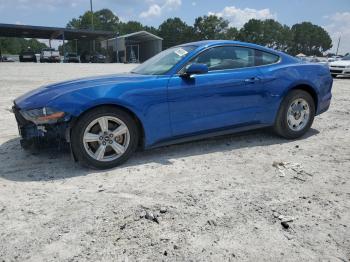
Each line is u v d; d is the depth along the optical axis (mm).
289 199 3105
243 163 4051
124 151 3893
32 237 2490
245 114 4523
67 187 3363
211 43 4418
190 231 2568
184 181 3510
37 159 4176
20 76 16062
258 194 3205
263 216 2799
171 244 2406
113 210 2873
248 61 4613
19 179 3568
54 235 2512
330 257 2289
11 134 5301
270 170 3824
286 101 4824
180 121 4098
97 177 3619
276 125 4895
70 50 81500
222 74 4320
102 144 3764
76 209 2898
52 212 2852
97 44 64625
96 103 3607
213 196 3156
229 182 3484
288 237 2508
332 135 5344
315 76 5027
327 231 2592
